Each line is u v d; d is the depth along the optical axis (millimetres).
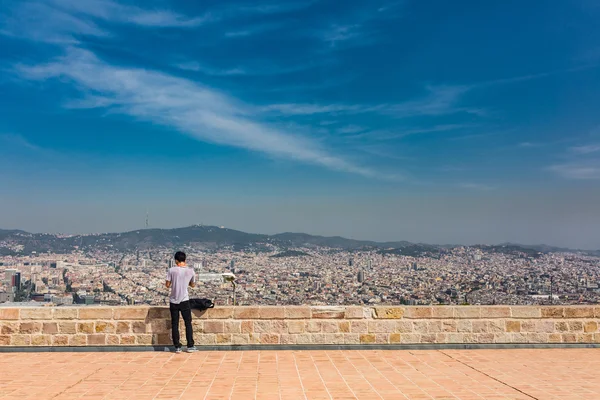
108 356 9742
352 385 7570
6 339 10180
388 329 10555
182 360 9375
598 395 7086
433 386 7543
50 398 6836
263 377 8070
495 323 10688
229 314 10414
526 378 8078
